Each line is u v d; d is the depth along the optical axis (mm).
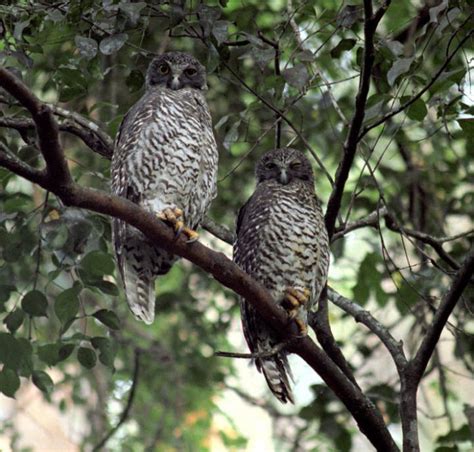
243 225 12719
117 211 9016
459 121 10727
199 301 17781
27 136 11500
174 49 15258
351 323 17875
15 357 11719
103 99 15430
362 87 10055
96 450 14836
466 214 16219
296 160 12992
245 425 22703
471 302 13930
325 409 14414
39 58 14273
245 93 16422
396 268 11609
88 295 17266
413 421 10758
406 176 16422
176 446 18047
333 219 11328
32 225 13977
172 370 18000
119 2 10414
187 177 11422
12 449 17609
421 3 16000
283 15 13523
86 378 17875
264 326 11984
